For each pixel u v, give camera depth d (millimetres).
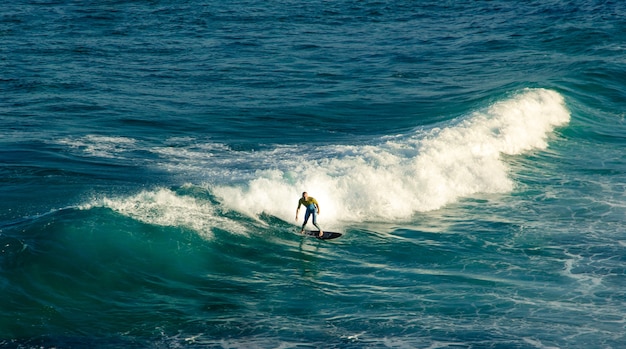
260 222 83562
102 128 122938
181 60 186375
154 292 65000
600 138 125438
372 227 85688
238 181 95938
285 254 76562
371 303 65250
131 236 72250
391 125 131875
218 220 80938
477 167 102312
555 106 137000
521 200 94438
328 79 169625
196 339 57438
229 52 197750
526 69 176125
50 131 118938
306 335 58688
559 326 60438
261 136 123000
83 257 67312
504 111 125500
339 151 112312
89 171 97938
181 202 82812
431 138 110875
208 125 128375
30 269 63750
